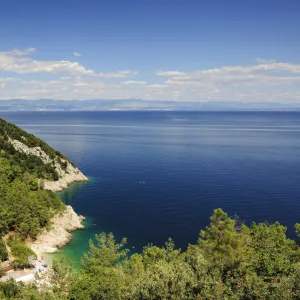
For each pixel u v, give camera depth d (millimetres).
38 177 114875
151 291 29547
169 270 31344
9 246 64125
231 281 30766
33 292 38812
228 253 43906
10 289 40812
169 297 28938
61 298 36531
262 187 117938
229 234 46031
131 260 50125
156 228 82312
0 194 77375
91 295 35156
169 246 53000
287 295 27344
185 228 82000
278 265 35375
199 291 28750
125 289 33562
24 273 56281
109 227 83812
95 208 98812
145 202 103500
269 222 83875
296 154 192875
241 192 112062
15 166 101625
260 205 97938
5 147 115688
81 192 116125
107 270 40812
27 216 71750
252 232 54125
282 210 93250
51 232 75875
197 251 45812
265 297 27938
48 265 61906
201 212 92938
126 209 97438
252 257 42094
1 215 69250
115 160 175500
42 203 80250
